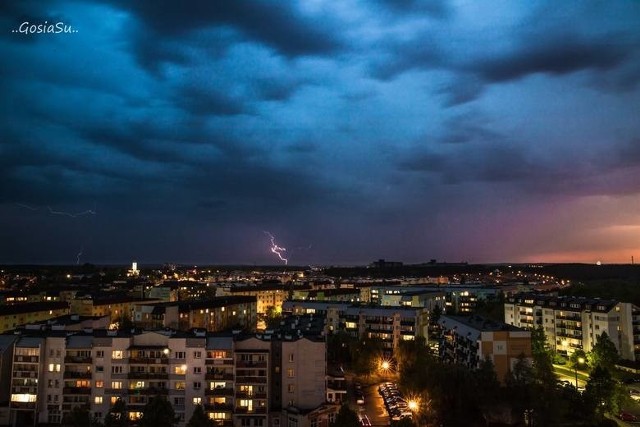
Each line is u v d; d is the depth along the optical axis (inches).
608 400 6284.5
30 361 6569.9
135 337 6673.2
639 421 6486.2
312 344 6683.1
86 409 5944.9
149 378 6501.0
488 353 7288.4
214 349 6501.0
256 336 6825.8
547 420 5964.6
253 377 6461.6
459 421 6461.6
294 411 6333.7
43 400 6555.1
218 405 6397.6
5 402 6599.4
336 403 6865.2
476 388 6501.0
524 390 6417.3
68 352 6589.6
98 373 6550.2
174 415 5728.3
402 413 6604.3
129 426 6323.8
